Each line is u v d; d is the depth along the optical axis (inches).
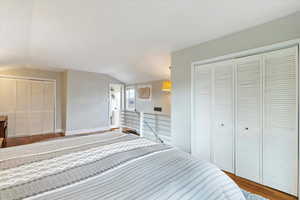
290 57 69.2
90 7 65.3
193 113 109.2
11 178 34.2
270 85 75.3
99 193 30.0
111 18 74.7
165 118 160.7
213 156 98.8
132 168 39.8
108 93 223.9
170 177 36.2
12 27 78.1
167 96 194.1
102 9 67.1
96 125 210.7
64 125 193.3
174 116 122.3
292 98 68.5
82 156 46.1
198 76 107.2
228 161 91.7
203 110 104.1
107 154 47.8
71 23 78.5
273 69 74.4
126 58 144.5
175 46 112.3
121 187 32.2
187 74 113.4
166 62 152.2
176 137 120.7
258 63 79.4
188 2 62.7
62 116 202.1
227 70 92.1
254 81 80.8
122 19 75.9
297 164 67.3
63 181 33.8
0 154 47.0
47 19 73.7
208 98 101.6
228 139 91.6
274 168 74.1
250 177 82.4
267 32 76.3
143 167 40.3
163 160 44.3
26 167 39.1
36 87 186.2
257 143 79.7
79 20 75.7
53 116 198.1
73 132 190.5
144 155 47.6
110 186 32.4
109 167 40.3
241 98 85.9
